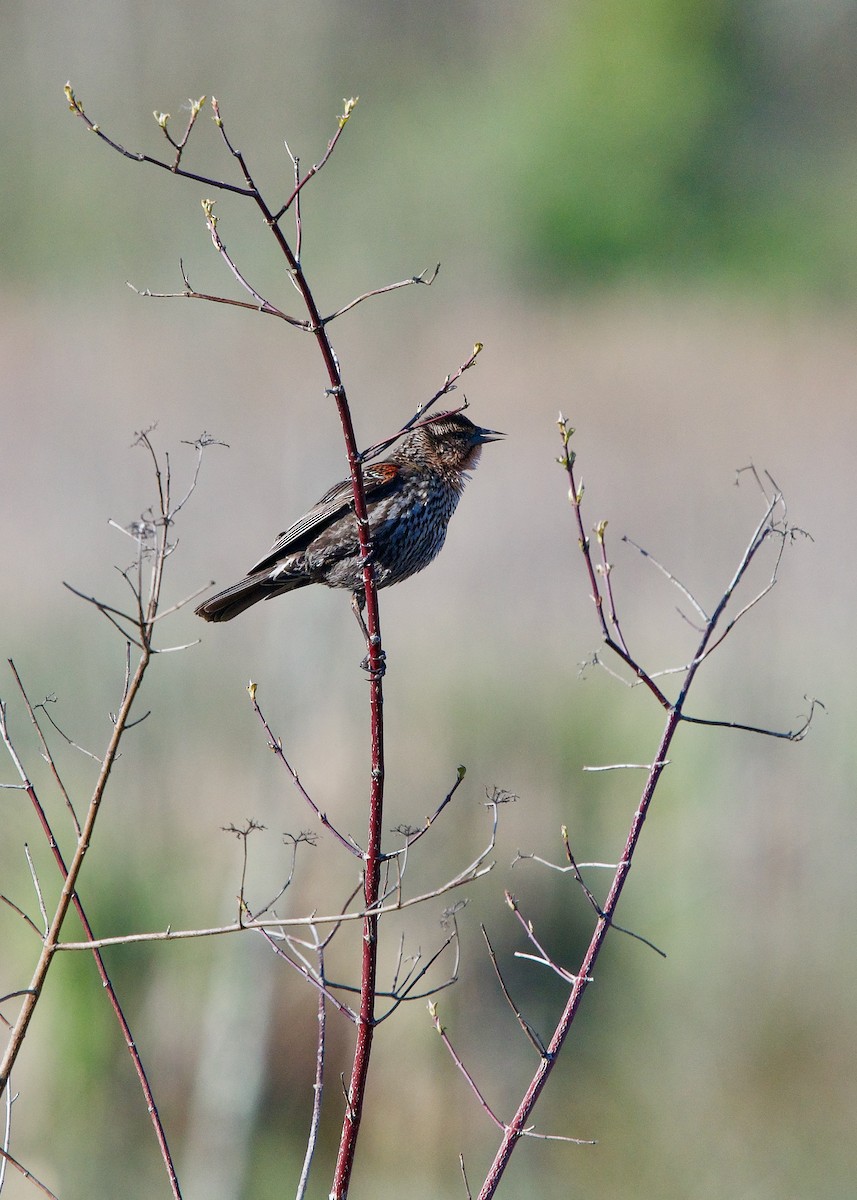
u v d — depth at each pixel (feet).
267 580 26.78
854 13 153.89
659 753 18.54
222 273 115.44
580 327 118.83
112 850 38.91
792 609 55.16
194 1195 35.24
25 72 146.10
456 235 134.51
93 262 126.52
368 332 109.29
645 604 57.57
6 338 106.22
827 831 44.14
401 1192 37.42
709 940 42.86
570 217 136.05
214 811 41.34
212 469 73.82
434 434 28.30
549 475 79.30
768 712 47.47
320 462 39.37
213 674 48.55
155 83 147.74
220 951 37.09
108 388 92.84
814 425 89.76
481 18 161.89
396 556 27.25
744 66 150.71
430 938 39.17
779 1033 41.75
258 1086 36.22
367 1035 17.76
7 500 69.10
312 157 137.08
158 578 17.06
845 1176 38.58
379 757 17.84
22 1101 36.68
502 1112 38.68
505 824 42.91
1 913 37.52
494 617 55.98
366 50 155.22
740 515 70.08
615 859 43.60
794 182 146.82
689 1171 38.75
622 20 145.28
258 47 150.41
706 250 139.95
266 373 96.32
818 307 129.29
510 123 142.51
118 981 37.52
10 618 52.85
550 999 40.57
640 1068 40.75
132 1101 37.27
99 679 48.16
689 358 109.19
